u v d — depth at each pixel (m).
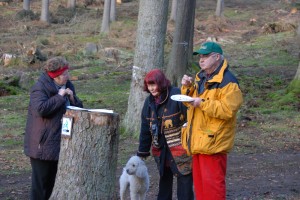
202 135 5.10
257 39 31.56
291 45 28.73
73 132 5.22
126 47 29.77
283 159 9.88
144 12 10.96
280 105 14.59
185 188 5.61
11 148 11.19
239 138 11.62
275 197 7.37
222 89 5.04
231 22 37.47
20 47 29.50
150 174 8.73
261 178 8.50
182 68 15.24
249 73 21.25
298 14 39.81
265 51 27.53
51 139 5.59
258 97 15.98
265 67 22.92
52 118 5.59
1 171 9.14
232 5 44.69
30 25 36.84
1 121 13.94
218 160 5.15
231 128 5.14
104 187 5.27
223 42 31.20
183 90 5.39
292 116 13.48
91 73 22.95
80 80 21.14
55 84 5.72
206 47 5.10
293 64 23.52
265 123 12.91
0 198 7.46
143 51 11.13
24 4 40.16
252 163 9.56
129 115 11.61
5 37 33.16
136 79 11.35
